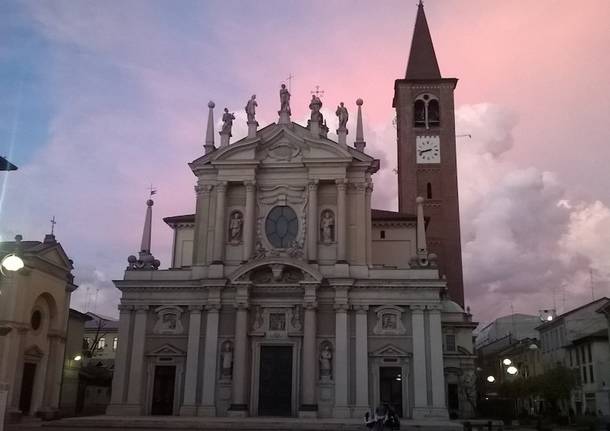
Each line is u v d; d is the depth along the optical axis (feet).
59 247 157.07
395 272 152.66
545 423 151.74
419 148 239.50
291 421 132.05
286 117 165.27
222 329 152.05
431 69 250.98
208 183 163.12
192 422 129.29
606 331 193.47
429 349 147.33
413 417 143.13
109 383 219.00
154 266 161.27
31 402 148.97
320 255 155.84
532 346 191.01
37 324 151.94
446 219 231.50
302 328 150.10
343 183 157.69
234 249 158.71
